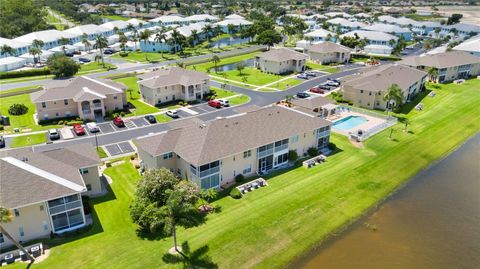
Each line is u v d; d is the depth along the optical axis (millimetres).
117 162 56594
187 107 84250
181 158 49094
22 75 112688
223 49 161500
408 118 76625
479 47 123000
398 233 41438
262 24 177875
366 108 84188
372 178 52688
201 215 42719
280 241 39344
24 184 37812
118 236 39219
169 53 151625
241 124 52656
